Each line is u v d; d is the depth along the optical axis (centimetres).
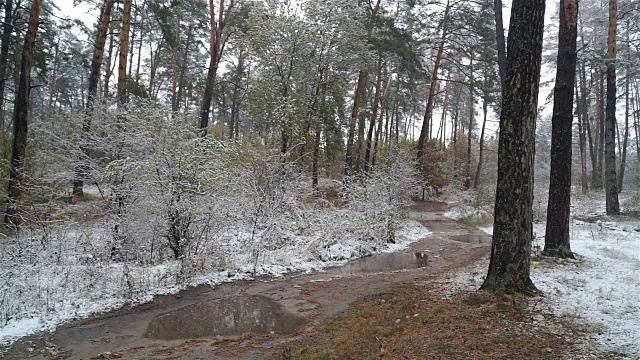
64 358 540
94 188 1091
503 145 709
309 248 1180
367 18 2228
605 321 562
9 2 1836
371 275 995
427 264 1126
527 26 688
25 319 651
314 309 743
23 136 1205
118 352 559
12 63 2091
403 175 1731
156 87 3681
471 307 648
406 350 511
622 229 1428
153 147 961
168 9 1736
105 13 1680
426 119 2720
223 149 1025
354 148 2745
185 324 666
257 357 541
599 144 3422
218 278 921
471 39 2614
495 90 2591
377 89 2762
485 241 1533
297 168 1491
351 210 1463
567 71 1002
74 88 4362
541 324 564
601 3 2516
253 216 1151
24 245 926
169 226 952
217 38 2031
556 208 1012
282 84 1862
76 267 854
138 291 791
